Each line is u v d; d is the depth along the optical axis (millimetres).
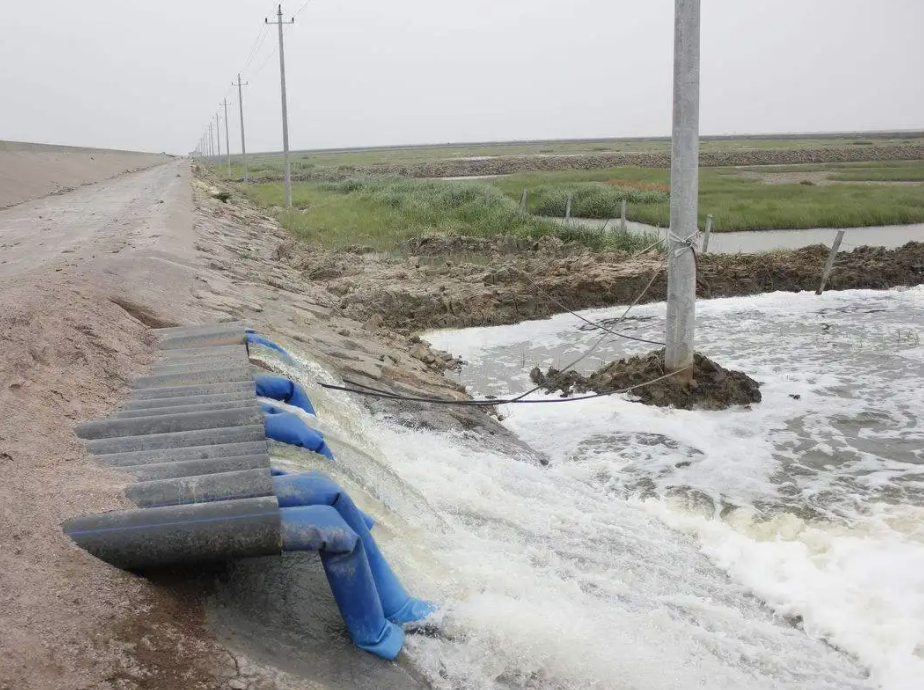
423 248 25109
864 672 5410
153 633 3631
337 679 3949
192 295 12172
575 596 5645
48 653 3252
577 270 20094
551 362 13961
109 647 3430
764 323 16312
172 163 127625
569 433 10109
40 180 49562
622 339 15484
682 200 10523
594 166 83188
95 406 6387
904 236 30359
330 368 10398
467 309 17328
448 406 10422
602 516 7551
